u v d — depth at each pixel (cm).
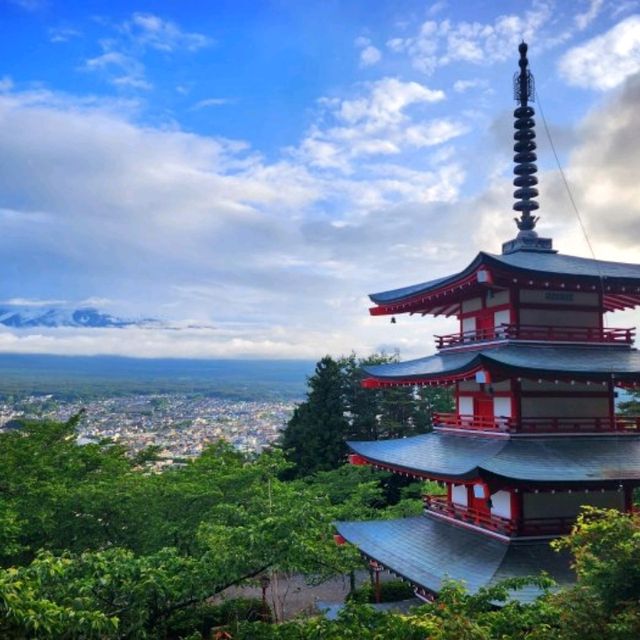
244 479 3778
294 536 2053
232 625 1994
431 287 3161
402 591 4122
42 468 3672
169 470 4322
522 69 3494
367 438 7169
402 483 6456
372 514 4959
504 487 2408
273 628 1855
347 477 5828
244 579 2152
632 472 2492
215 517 3052
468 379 2827
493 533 2645
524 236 3316
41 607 1366
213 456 4709
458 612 1703
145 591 1727
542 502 2628
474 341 3112
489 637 1595
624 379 2692
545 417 2788
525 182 3419
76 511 3253
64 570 1630
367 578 4369
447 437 3209
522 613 1777
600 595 1557
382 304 3534
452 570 2478
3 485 3422
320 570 2761
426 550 2769
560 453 2656
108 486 3359
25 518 3150
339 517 4706
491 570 2364
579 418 2820
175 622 2158
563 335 2923
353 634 1719
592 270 2942
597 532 1664
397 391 7244
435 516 3147
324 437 6844
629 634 1451
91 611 1563
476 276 2809
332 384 7081
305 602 3988
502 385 2858
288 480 6781
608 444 2770
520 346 2872
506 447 2692
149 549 3086
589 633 1536
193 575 1867
